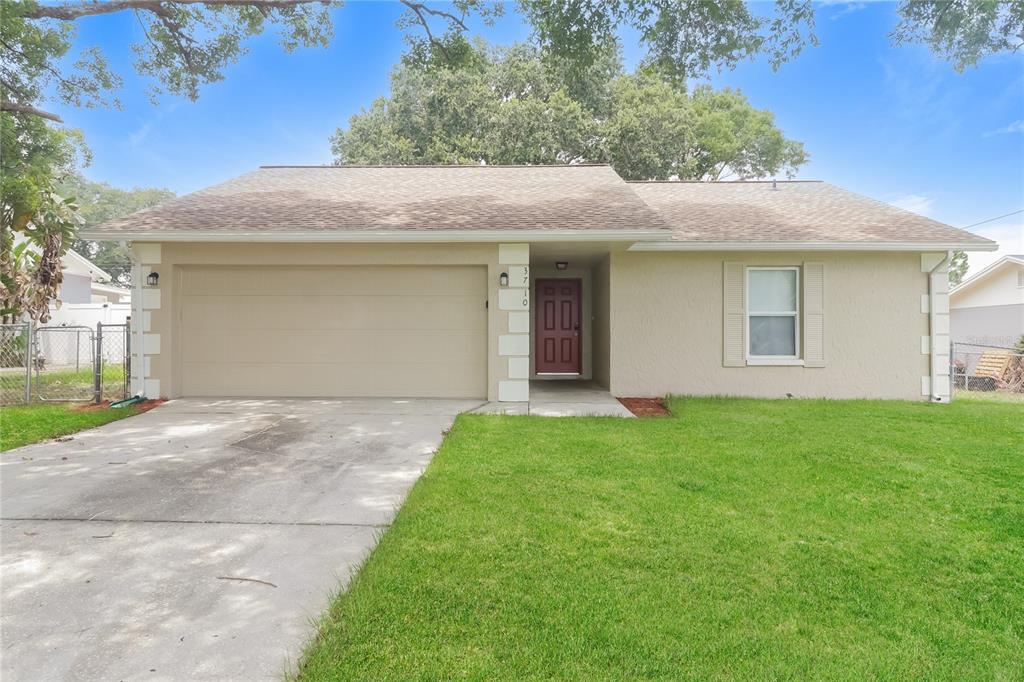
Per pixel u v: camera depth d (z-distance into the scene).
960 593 2.72
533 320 12.02
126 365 8.68
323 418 7.02
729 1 9.52
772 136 28.33
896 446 5.59
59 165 16.83
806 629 2.39
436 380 8.49
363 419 6.97
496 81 24.47
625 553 3.11
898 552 3.17
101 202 43.94
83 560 3.07
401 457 5.31
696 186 12.52
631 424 6.70
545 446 5.56
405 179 11.34
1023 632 2.40
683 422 6.82
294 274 8.46
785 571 2.92
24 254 15.35
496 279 8.21
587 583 2.76
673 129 23.22
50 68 12.13
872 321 9.18
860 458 5.12
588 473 4.64
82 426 6.46
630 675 2.06
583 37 10.07
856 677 2.07
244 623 2.43
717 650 2.22
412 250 8.24
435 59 12.08
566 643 2.25
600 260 10.46
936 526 3.56
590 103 24.14
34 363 10.89
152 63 12.57
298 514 3.80
